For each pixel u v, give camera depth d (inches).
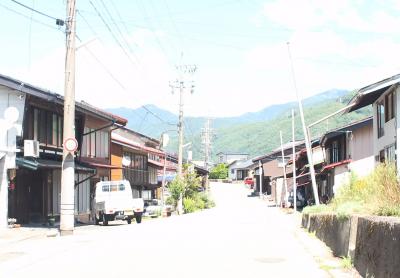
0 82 835.4
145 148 1888.5
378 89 974.4
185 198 2145.7
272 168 3376.0
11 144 853.2
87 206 1273.4
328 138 1707.7
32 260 497.7
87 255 530.9
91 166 1183.6
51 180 1047.0
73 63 780.0
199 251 565.9
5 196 838.5
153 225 1041.5
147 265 459.5
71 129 781.3
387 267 312.5
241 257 516.1
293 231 872.9
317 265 460.8
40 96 906.1
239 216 1534.2
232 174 5753.0
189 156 3235.7
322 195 1919.3
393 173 462.9
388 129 1084.5
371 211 439.8
